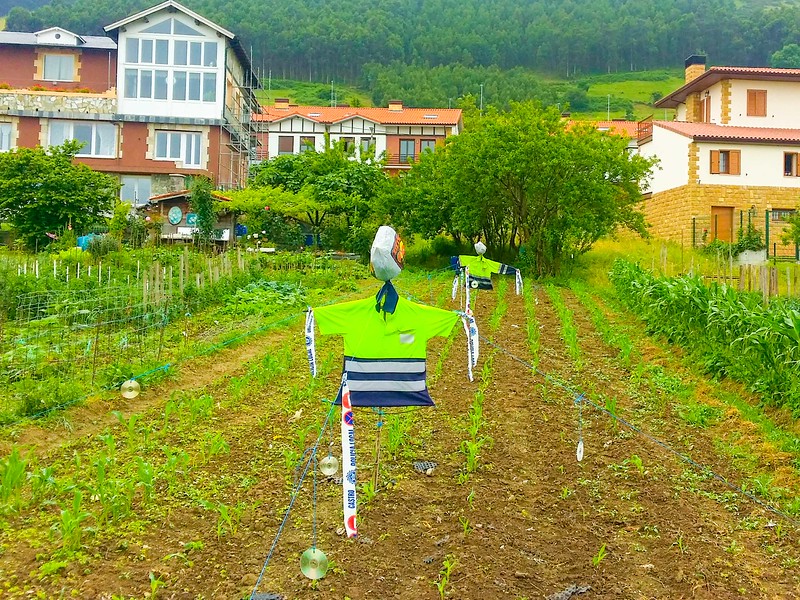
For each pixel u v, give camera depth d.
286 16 132.00
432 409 9.96
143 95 39.38
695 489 7.60
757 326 11.20
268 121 51.09
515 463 8.13
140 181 39.38
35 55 44.03
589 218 25.64
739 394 11.09
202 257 23.22
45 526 6.39
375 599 5.43
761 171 33.69
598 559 5.98
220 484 7.37
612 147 26.86
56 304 14.20
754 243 30.19
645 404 10.52
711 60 140.50
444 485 7.49
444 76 118.56
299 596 5.42
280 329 16.14
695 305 13.55
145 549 6.03
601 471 7.97
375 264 6.60
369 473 7.71
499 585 5.62
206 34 39.47
